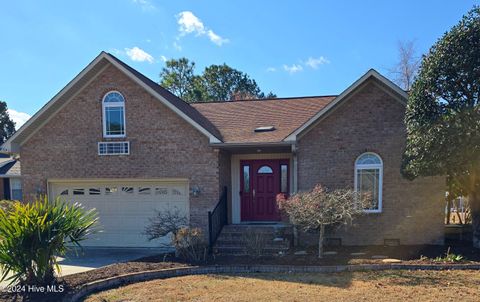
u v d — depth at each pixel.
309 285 7.15
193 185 11.28
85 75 11.27
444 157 8.51
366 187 10.65
